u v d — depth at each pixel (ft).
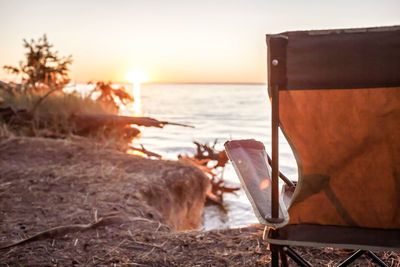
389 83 4.42
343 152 4.83
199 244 9.80
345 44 4.43
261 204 4.91
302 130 4.82
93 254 9.21
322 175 4.98
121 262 8.81
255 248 9.37
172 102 178.60
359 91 4.52
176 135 47.26
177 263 8.86
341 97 4.59
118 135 31.19
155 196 14.78
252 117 90.99
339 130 4.73
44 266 8.62
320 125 4.75
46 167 16.85
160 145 37.81
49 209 12.21
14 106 30.48
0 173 15.99
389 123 4.58
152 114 96.94
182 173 17.37
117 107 38.40
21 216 11.64
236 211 22.54
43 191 13.85
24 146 20.47
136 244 9.79
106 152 20.06
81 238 10.10
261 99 224.74
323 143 4.83
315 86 4.58
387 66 4.37
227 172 30.09
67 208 12.32
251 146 6.16
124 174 16.16
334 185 5.00
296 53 4.55
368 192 4.94
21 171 16.21
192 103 170.19
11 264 8.73
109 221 11.12
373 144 4.72
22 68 43.09
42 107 32.09
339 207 5.06
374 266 8.07
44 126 29.27
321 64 4.50
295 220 5.23
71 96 34.04
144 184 15.03
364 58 4.41
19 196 13.33
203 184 18.11
